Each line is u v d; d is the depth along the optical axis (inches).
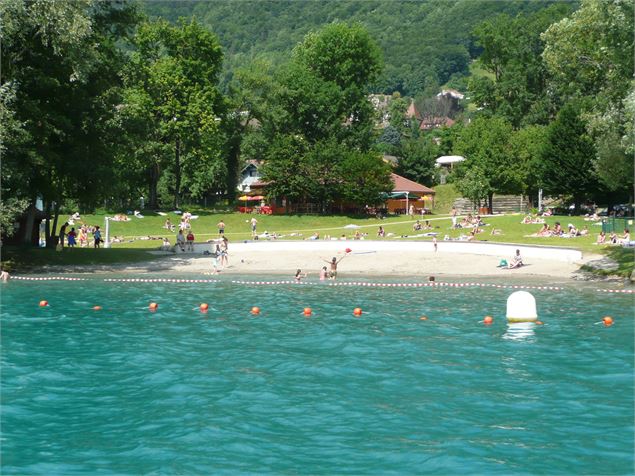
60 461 490.6
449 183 5265.8
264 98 4458.7
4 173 1672.0
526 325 1043.3
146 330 1005.2
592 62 1736.0
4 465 484.1
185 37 3917.3
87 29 1726.1
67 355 821.2
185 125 3688.5
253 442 523.5
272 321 1095.0
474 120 4879.4
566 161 3425.2
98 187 2027.6
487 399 632.4
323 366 763.4
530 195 4141.2
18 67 1845.5
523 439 529.0
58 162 1907.0
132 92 3472.0
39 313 1175.0
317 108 4397.1
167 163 3890.3
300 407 609.3
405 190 4488.2
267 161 4286.4
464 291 1533.0
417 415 586.6
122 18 2122.3
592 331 989.2
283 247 2511.1
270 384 686.5
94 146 2038.6
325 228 3617.1
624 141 1565.0
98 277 1823.3
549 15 4931.1
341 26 4621.1
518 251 1973.4
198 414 590.2
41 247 2245.3
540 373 729.6
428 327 1030.4
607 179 2556.6
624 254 1914.4
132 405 617.6
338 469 474.0
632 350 848.9
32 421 574.9
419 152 5211.6
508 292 1503.4
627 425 559.8
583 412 593.9
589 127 1850.4
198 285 1664.6
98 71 2032.5
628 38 1517.0
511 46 4943.4
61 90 1957.4
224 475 464.4
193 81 3914.9
